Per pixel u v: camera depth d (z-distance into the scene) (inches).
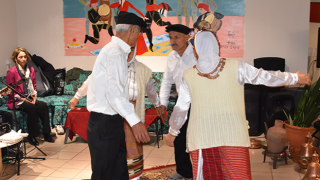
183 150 105.1
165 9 198.4
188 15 197.2
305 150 115.4
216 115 60.3
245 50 197.0
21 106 158.1
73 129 158.2
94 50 209.9
